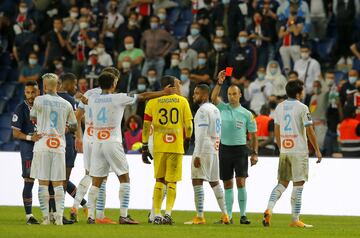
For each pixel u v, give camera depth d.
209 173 44.97
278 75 74.88
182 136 44.06
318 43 83.19
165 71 79.56
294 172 43.62
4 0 94.56
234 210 59.66
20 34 87.62
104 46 82.94
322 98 73.25
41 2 90.25
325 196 58.75
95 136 42.84
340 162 58.69
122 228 39.91
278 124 44.22
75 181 61.12
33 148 42.25
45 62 85.19
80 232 37.06
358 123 67.56
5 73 88.44
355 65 79.50
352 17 80.62
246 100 74.94
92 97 43.16
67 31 86.31
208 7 85.31
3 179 62.34
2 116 84.75
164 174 44.16
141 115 73.69
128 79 77.38
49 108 40.97
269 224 43.94
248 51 77.31
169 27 84.38
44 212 41.59
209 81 76.81
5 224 42.22
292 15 78.69
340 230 42.53
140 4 87.44
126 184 42.97
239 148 46.75
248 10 82.25
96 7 88.44
